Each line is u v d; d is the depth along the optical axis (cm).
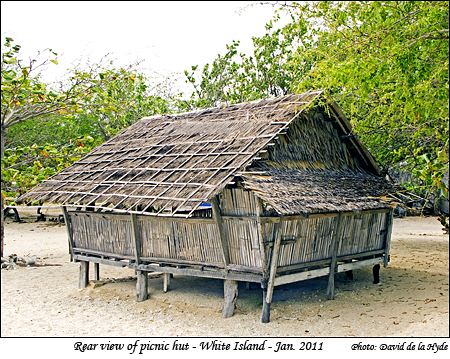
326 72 909
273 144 1028
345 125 1221
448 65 761
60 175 1331
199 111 1398
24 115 1236
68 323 1027
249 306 1081
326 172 1187
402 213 2969
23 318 1066
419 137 988
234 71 2686
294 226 991
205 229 1010
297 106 1089
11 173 1241
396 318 995
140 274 1156
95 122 2325
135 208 1056
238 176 942
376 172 1355
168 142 1249
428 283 1285
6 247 1958
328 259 1095
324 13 845
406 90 823
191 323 992
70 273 1498
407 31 789
